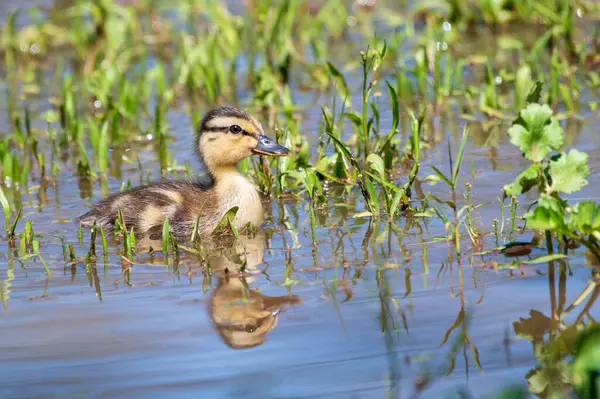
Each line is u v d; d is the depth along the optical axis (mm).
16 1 24703
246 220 13195
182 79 19344
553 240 11344
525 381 8328
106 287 10719
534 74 18578
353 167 14094
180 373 8625
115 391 8328
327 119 14758
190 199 13688
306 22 22938
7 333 9539
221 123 13883
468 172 14281
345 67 20016
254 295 10305
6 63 21672
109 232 12961
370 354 8891
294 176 14188
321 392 8250
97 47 21781
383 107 17828
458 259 10984
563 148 14859
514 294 9969
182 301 10203
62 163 16125
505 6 21609
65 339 9367
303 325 9516
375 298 10070
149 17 23703
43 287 10773
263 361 8812
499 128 16406
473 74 19328
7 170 15180
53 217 13586
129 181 14508
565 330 9164
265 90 17922
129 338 9336
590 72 18531
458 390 8227
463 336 9172
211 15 21359
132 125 17812
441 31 20656
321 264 11133
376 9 23828
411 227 12258
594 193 12938
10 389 8430
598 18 21156
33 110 18609
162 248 12141
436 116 17281
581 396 7980
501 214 12438
